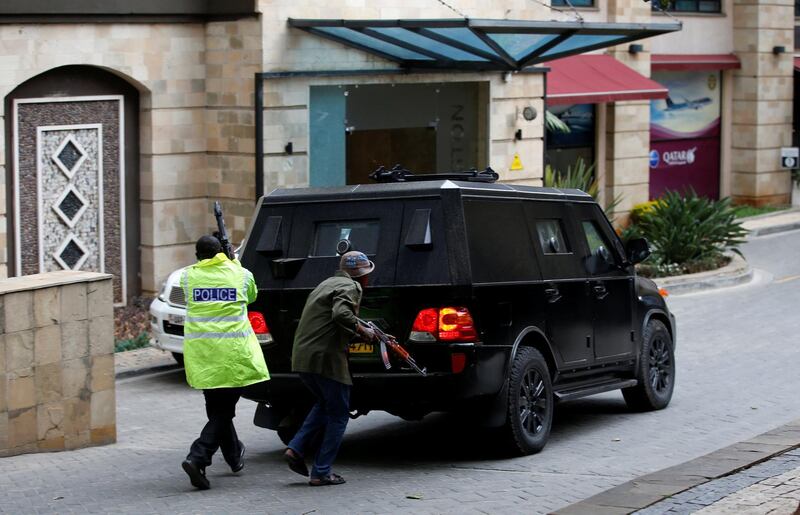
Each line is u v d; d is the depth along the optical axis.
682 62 41.03
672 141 42.12
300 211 13.77
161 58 24.80
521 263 14.08
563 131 36.41
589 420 16.31
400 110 28.53
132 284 25.19
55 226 23.75
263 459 14.07
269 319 13.51
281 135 25.11
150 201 25.02
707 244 31.02
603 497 11.52
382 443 15.02
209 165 25.75
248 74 24.83
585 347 15.23
